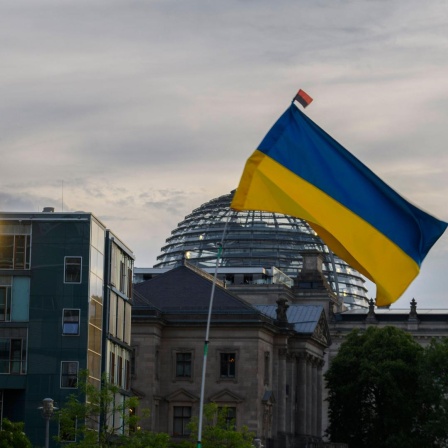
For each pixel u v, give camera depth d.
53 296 153.25
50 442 148.75
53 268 153.62
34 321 152.75
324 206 71.50
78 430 121.25
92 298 155.38
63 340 152.25
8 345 152.25
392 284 71.56
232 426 157.38
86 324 152.75
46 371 151.75
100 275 160.38
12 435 116.81
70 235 154.00
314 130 72.12
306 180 71.56
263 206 71.44
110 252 164.88
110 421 161.88
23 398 151.12
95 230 157.25
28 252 154.00
